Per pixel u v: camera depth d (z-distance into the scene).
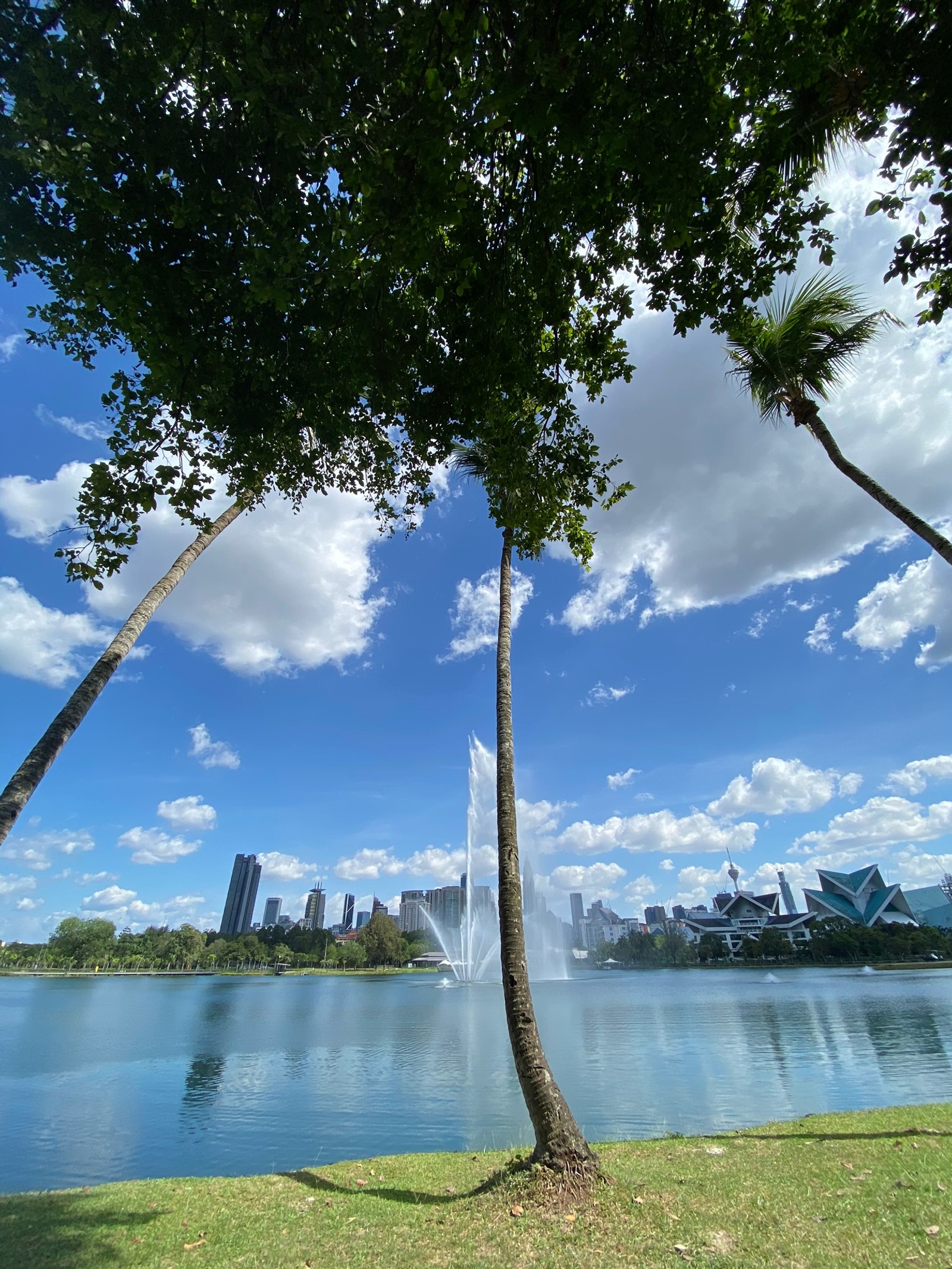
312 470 10.80
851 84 6.46
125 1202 8.74
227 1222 7.90
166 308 7.00
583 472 10.43
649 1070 21.89
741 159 6.67
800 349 13.81
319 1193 9.07
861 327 13.63
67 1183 12.06
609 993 65.31
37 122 5.82
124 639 9.63
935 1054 23.28
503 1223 7.39
